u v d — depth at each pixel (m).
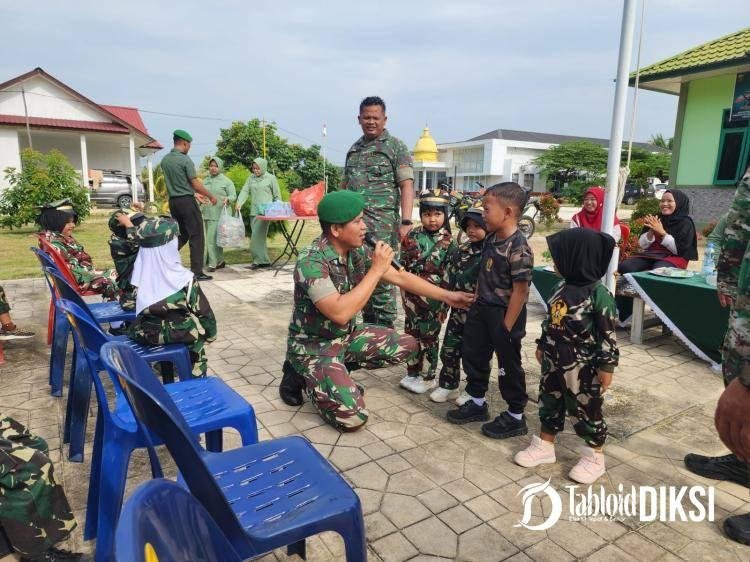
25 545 1.88
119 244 3.80
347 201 2.88
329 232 2.97
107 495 2.00
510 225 2.96
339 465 2.79
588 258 2.46
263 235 8.82
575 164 39.66
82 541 2.23
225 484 1.76
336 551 2.20
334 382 3.06
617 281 5.03
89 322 2.17
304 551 2.13
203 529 1.06
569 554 2.15
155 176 28.11
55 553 2.01
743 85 12.34
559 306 2.57
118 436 2.03
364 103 3.98
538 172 45.75
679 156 14.05
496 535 2.26
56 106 21.70
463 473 2.73
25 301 6.39
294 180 23.73
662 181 38.44
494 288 3.00
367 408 3.49
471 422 3.29
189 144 7.39
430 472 2.73
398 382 3.96
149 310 3.08
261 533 1.50
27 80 21.09
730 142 12.93
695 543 2.23
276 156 24.64
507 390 3.08
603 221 3.54
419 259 3.66
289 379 3.46
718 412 1.22
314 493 1.71
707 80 13.24
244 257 10.34
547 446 2.82
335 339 3.17
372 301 4.06
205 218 8.53
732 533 2.26
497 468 2.79
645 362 4.41
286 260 9.90
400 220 4.13
